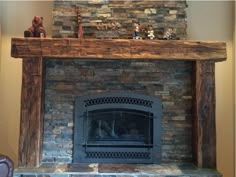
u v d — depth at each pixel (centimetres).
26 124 307
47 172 288
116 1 334
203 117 312
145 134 335
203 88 314
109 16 333
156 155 328
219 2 371
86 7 332
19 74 364
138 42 308
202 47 310
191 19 370
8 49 364
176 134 332
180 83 334
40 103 310
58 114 330
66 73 332
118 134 338
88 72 333
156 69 334
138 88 333
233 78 364
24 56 307
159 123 330
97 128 338
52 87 331
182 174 288
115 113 335
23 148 306
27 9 365
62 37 328
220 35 368
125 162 327
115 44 308
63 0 330
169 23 334
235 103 357
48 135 329
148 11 334
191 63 334
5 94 363
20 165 305
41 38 308
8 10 365
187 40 331
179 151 332
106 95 330
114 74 333
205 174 289
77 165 314
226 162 363
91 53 307
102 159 328
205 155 310
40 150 318
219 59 312
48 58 324
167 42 309
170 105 333
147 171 295
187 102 334
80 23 325
